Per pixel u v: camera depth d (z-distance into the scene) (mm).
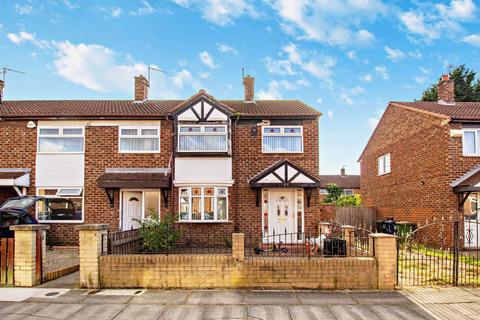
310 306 7613
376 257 8961
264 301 7914
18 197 14391
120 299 7996
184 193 16203
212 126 16312
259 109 17594
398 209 21359
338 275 8836
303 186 15422
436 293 8500
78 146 16594
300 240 15906
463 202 15812
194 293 8445
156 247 11359
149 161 16469
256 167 16406
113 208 16141
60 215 16234
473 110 18422
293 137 16641
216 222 15969
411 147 19781
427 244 17375
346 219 23547
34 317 6918
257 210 16125
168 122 16656
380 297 8219
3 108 17656
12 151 16469
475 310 7422
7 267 9023
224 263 8852
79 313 7141
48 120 16609
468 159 16250
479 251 15242
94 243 8891
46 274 9484
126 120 16609
